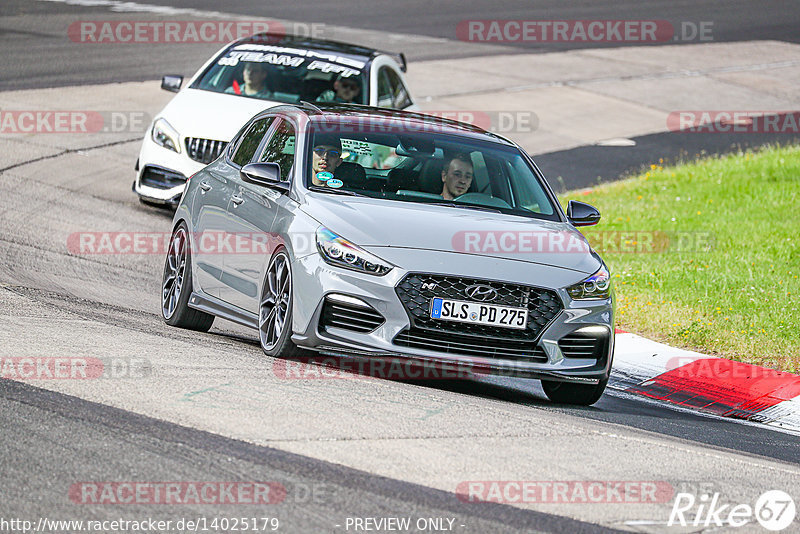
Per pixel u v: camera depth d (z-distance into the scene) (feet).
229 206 104.99
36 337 89.92
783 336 126.93
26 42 304.30
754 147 265.95
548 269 91.09
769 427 102.27
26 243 141.59
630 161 246.88
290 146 103.24
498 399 95.04
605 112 297.33
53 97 242.37
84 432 67.10
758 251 165.68
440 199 99.30
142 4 386.32
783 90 344.28
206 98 169.68
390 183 99.50
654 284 147.74
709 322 130.31
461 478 64.90
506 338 88.74
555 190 215.31
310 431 70.54
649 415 98.02
